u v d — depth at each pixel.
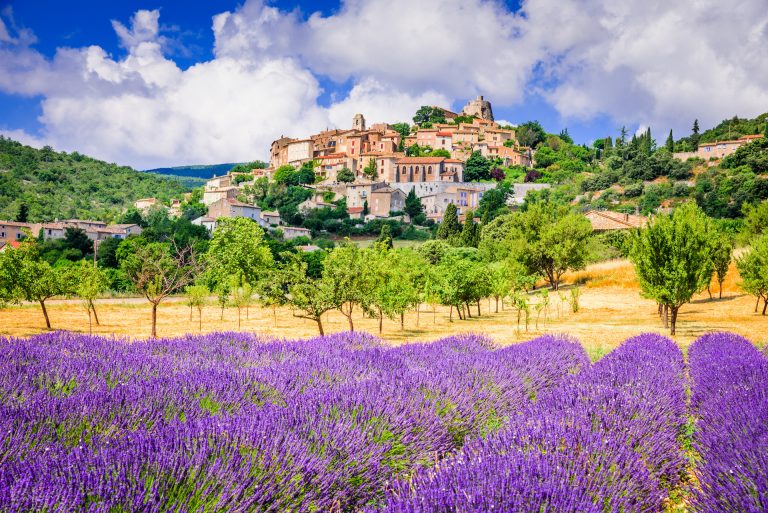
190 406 5.10
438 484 3.39
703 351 11.72
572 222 38.41
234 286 28.30
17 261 20.45
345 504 3.78
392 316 20.36
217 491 3.21
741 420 5.24
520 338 18.25
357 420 4.88
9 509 2.63
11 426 3.81
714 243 17.95
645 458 4.49
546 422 4.77
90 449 3.48
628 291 34.78
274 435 4.02
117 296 39.28
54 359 7.17
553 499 3.17
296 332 21.58
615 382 7.39
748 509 3.41
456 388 6.50
